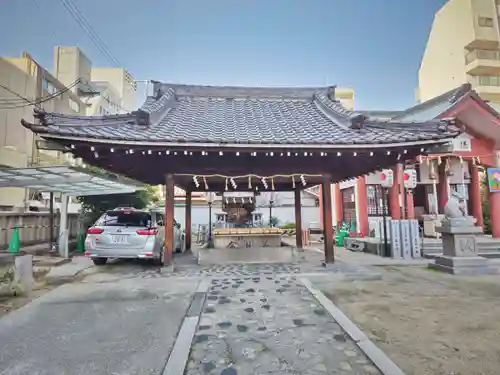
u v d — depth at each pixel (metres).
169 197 7.34
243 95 9.80
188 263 8.52
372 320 4.21
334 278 6.68
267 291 5.61
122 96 35.41
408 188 12.32
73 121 6.00
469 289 5.84
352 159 7.42
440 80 28.58
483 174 15.92
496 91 25.06
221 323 4.08
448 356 3.16
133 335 3.74
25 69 17.94
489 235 13.35
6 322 4.17
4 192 15.66
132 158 6.80
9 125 16.97
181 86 9.48
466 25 26.36
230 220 12.65
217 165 7.41
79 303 4.99
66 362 3.08
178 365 2.95
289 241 15.55
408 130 6.82
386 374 2.77
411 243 9.69
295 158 7.44
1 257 9.34
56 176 8.30
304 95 9.98
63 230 9.78
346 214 16.55
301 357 3.16
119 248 7.74
